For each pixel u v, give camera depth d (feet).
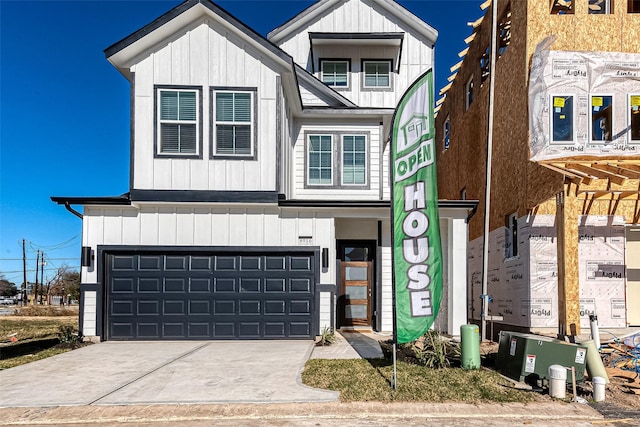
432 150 22.63
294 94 38.96
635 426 17.29
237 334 35.17
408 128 22.38
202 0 33.99
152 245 35.17
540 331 32.63
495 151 41.98
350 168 43.34
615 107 34.24
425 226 22.15
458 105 57.21
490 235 42.50
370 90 54.70
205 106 35.14
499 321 37.60
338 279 40.83
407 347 29.94
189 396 20.15
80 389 21.38
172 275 35.35
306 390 20.88
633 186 32.04
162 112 35.04
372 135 43.70
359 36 52.95
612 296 32.81
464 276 35.81
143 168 34.53
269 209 35.86
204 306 35.27
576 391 20.98
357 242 41.14
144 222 35.24
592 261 32.96
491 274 41.81
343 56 55.11
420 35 56.95
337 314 40.52
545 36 35.12
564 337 28.17
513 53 38.32
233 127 35.29
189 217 35.53
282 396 20.02
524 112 35.60
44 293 189.98
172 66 35.24
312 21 56.80
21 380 23.04
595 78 34.35
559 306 28.86
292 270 35.73
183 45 35.42
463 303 35.55
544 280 33.06
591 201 33.24
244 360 27.35
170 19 34.04
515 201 36.68
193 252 35.40
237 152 35.14
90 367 25.77
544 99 34.24
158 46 35.29
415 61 56.54
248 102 35.45
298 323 35.40
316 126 43.65
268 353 29.58
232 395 20.20
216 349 31.22
